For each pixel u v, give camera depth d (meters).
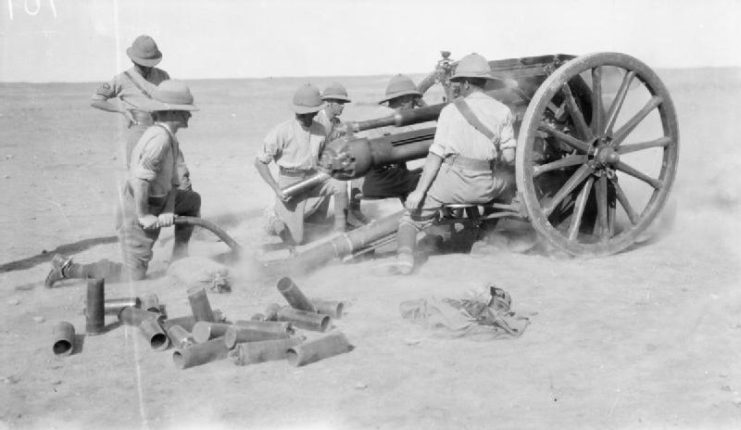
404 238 6.59
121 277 6.39
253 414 4.11
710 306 5.73
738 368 4.65
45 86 23.80
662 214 8.02
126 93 7.90
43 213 9.20
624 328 5.31
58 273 6.34
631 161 12.17
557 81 6.57
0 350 4.98
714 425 3.97
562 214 7.29
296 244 7.59
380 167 6.79
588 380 4.50
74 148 14.45
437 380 4.51
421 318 5.42
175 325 5.04
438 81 7.59
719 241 7.62
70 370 4.67
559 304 5.79
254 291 6.11
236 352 4.76
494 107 6.54
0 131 16.36
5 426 4.01
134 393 4.36
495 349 4.96
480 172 6.52
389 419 4.04
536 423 4.00
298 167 7.61
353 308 5.72
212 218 8.98
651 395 4.31
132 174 6.19
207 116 18.98
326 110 7.91
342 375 4.57
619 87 7.33
